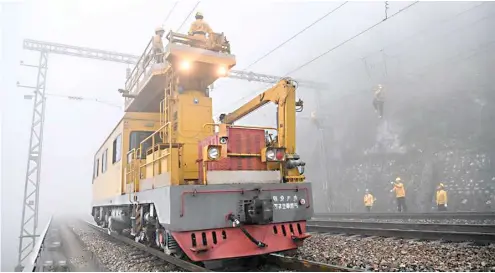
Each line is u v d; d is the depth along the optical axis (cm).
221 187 583
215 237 569
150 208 693
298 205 646
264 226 611
